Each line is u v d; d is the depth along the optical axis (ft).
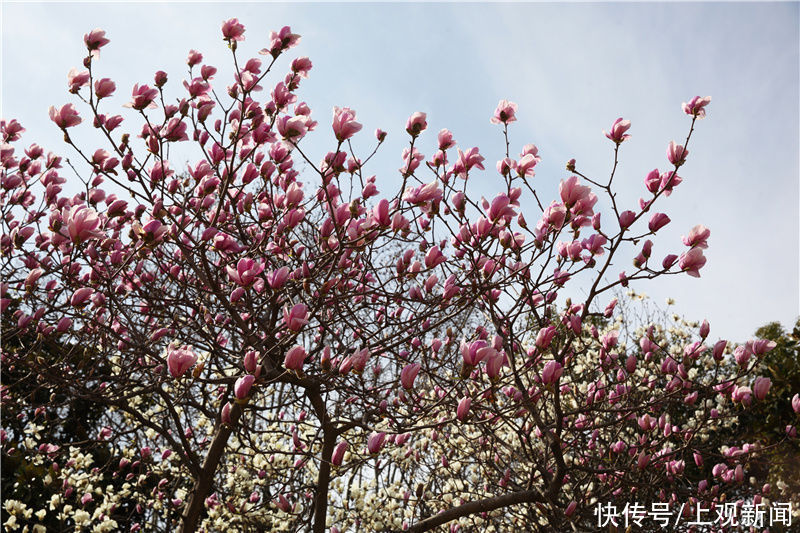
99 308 13.84
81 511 17.66
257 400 16.76
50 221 11.14
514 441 20.63
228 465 20.54
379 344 12.88
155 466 19.71
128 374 13.14
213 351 12.99
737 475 14.78
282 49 12.01
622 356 22.35
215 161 13.34
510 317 12.61
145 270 14.57
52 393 13.10
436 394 15.53
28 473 20.99
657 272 11.16
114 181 11.82
